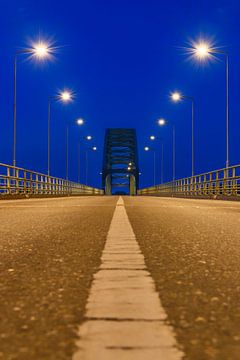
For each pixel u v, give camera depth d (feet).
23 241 15.98
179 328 5.99
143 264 11.18
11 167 86.33
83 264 11.17
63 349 5.19
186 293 8.07
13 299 7.66
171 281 9.14
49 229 20.52
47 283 8.95
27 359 4.91
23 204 55.98
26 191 99.55
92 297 7.75
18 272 10.12
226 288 8.52
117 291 8.21
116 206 48.08
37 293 8.09
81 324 6.15
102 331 5.83
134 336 5.62
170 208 42.93
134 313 6.72
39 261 11.65
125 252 13.26
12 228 21.02
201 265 11.07
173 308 7.04
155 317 6.50
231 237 17.31
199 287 8.59
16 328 6.01
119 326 6.04
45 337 5.62
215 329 5.97
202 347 5.26
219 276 9.70
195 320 6.38
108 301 7.47
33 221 25.45
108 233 18.70
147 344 5.32
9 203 61.00
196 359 4.88
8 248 14.12
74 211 36.58
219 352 5.10
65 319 6.42
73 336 5.64
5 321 6.35
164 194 201.05
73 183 187.52
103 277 9.53
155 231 19.56
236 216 30.32
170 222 24.67
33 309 7.00
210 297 7.79
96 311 6.84
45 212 35.12
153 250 13.69
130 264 11.18
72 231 19.52
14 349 5.22
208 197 106.93
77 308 7.04
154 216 29.91
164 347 5.23
